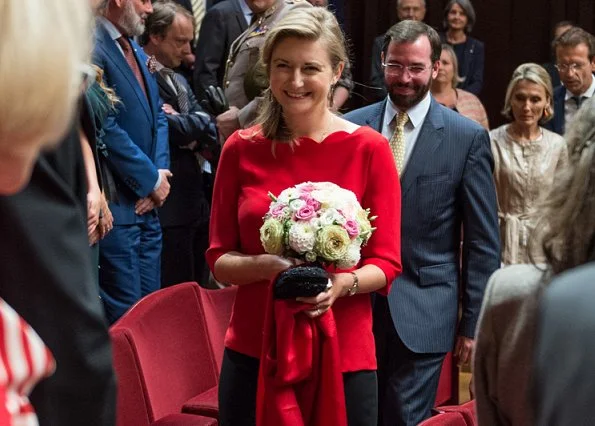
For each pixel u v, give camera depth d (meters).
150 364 3.46
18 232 1.56
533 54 8.51
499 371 1.58
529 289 1.55
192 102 5.38
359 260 2.80
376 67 6.98
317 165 2.81
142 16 4.50
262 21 4.93
